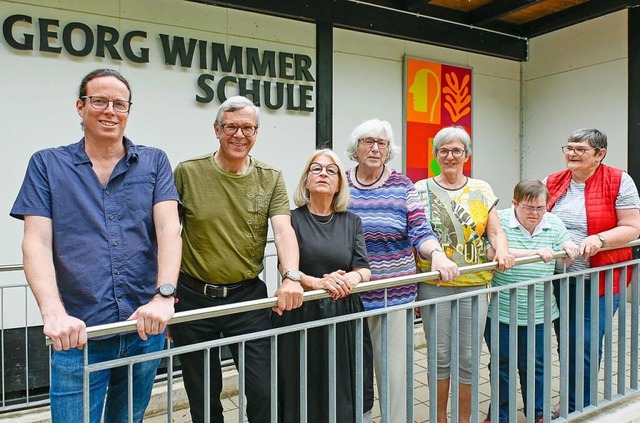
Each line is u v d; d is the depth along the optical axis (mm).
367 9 4559
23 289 3424
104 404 1677
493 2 4922
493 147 5609
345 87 4668
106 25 3637
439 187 2488
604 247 2387
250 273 2055
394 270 2309
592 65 5156
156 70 3822
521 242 2564
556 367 3697
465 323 2422
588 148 2568
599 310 2566
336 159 2096
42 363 3227
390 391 2326
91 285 1555
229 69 4086
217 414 2174
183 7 3896
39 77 3422
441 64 5172
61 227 1542
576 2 4996
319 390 1985
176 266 1568
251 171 2027
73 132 3547
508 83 5703
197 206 1978
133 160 1644
